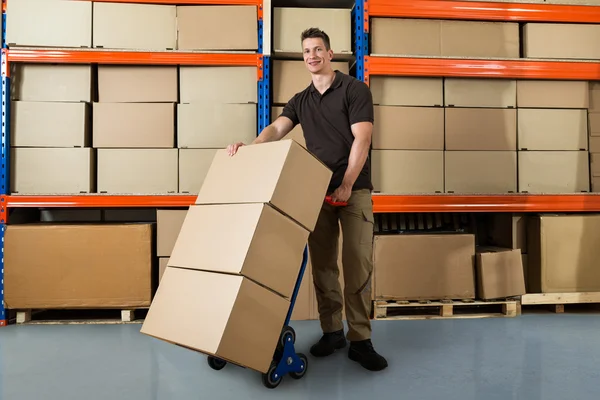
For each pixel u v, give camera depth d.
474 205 3.42
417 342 2.77
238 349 1.83
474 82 3.48
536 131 3.51
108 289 3.21
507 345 2.70
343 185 2.19
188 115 3.33
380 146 3.40
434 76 3.44
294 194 2.00
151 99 3.32
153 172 3.30
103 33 3.27
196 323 1.90
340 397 1.97
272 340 1.95
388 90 3.43
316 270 2.56
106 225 3.24
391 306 3.34
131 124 3.30
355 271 2.36
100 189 3.29
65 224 3.31
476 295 3.46
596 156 3.54
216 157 2.43
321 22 3.39
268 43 3.32
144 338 2.88
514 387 2.08
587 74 3.50
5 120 3.21
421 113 3.43
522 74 3.44
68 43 3.24
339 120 2.43
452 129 3.45
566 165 3.52
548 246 3.44
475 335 2.91
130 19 3.29
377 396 1.98
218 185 2.24
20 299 3.18
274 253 1.94
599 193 3.51
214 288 1.91
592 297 3.46
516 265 3.39
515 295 3.38
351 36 3.55
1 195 3.21
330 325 2.57
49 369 2.33
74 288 3.19
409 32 3.42
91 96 3.32
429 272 3.35
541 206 3.47
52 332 3.03
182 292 2.04
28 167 3.24
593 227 3.48
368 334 2.37
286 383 2.13
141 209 4.03
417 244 3.35
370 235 2.41
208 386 2.11
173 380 2.18
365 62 3.33
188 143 3.32
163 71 3.34
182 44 3.31
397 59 3.36
